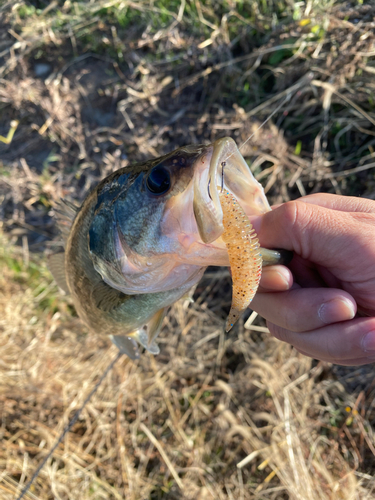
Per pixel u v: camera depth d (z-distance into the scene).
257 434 0.40
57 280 0.29
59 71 0.50
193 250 0.18
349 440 0.40
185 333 0.45
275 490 0.38
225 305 0.44
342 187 0.42
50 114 0.50
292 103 0.42
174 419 0.42
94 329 0.28
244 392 0.42
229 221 0.16
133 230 0.19
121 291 0.22
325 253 0.18
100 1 0.48
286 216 0.18
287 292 0.19
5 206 0.52
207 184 0.17
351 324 0.18
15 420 0.45
